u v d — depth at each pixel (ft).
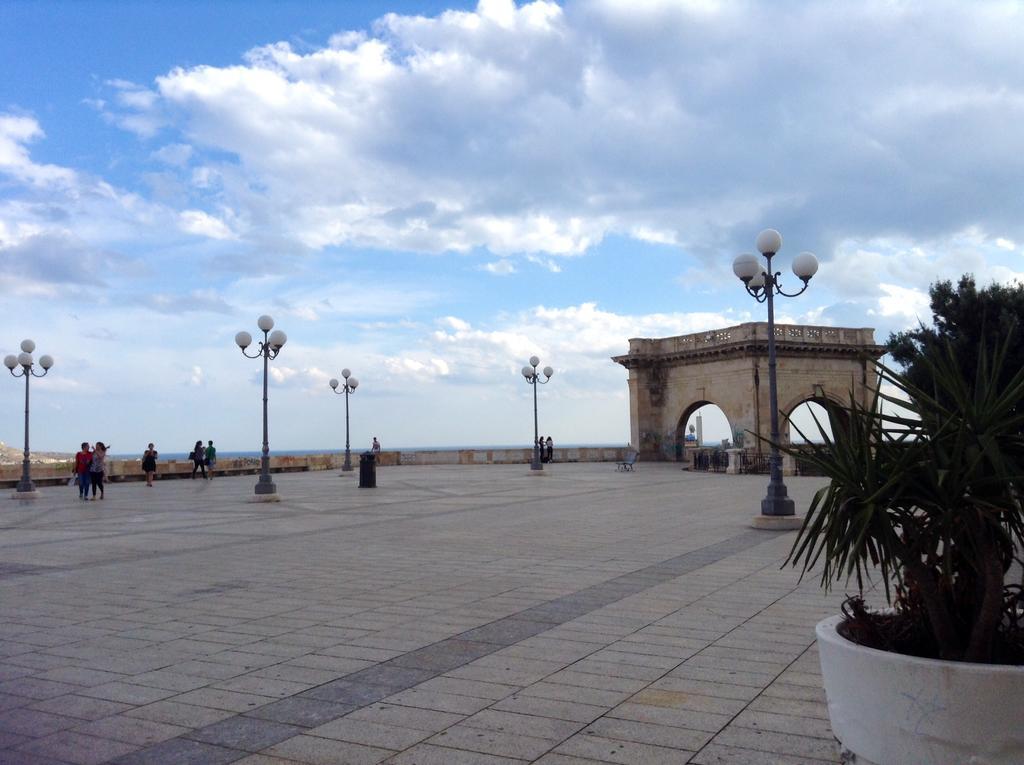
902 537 13.73
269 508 75.82
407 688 20.76
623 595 32.12
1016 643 13.79
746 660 22.75
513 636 25.84
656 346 182.70
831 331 161.17
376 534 53.72
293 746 17.04
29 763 16.35
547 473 136.56
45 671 22.75
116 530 58.70
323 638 25.98
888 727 12.80
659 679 21.16
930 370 13.89
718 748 16.52
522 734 17.48
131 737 17.70
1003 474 12.58
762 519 54.08
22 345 101.91
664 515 63.93
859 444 13.73
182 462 149.69
